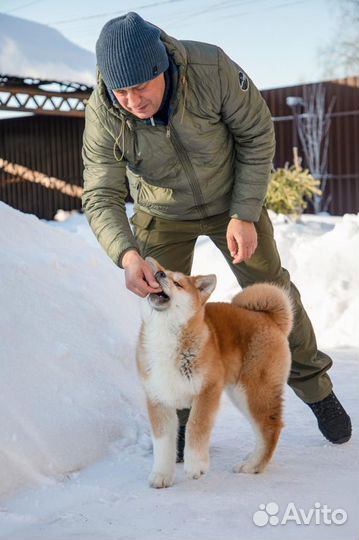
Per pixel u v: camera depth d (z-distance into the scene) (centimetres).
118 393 434
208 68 359
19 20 1917
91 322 473
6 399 367
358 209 2220
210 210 400
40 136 2597
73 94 1952
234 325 379
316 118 2264
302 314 415
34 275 471
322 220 1414
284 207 1358
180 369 351
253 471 365
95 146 381
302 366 413
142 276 355
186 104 357
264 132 378
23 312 429
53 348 420
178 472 376
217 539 279
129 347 481
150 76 338
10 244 502
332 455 395
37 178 2614
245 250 382
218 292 857
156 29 344
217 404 358
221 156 382
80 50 1994
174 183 384
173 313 349
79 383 416
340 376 588
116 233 373
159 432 354
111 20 349
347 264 814
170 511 312
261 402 373
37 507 320
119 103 355
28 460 350
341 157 2250
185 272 421
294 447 413
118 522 301
